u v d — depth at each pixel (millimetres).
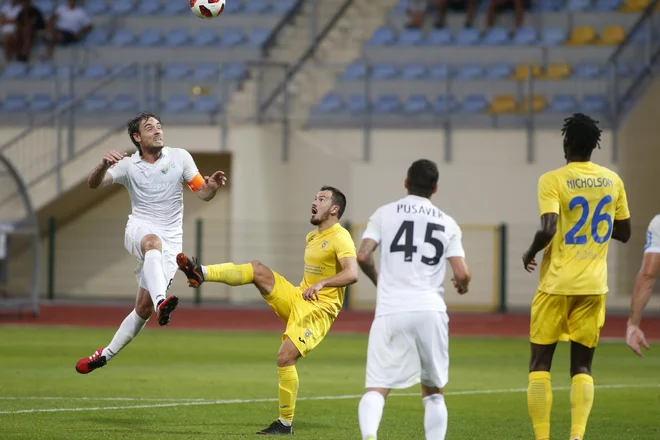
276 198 70125
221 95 68938
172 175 26125
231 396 31078
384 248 19719
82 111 69312
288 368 24328
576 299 21203
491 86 70000
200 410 28078
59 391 31625
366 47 75750
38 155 68500
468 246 68312
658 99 69125
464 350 47844
